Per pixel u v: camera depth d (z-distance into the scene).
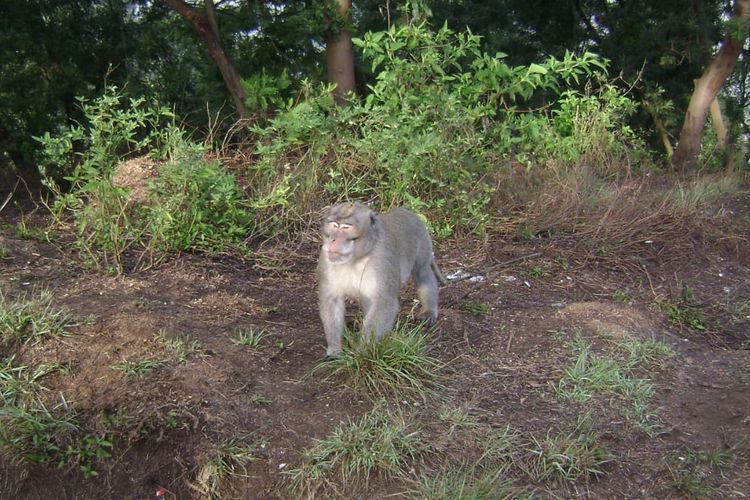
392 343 3.06
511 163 4.97
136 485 2.71
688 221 4.85
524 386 3.10
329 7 6.38
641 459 2.82
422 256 3.48
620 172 5.69
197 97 7.63
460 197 4.39
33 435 2.69
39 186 6.32
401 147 4.47
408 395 2.97
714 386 3.21
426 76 4.79
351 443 2.73
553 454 2.76
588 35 9.86
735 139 10.33
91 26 7.79
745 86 12.43
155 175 4.45
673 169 6.84
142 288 3.49
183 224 3.85
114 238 3.61
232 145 4.91
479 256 4.27
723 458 2.84
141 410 2.79
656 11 9.22
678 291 4.13
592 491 2.70
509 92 4.82
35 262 3.61
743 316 3.95
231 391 2.89
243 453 2.72
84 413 2.77
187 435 2.76
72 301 3.27
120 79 7.88
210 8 6.32
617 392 3.10
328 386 2.99
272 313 3.48
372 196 4.55
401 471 2.68
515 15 9.44
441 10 8.45
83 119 7.88
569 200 4.77
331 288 3.08
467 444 2.79
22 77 7.71
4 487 2.65
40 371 2.86
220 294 3.54
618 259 4.36
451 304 3.71
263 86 4.87
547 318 3.58
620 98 6.32
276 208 4.34
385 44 4.76
